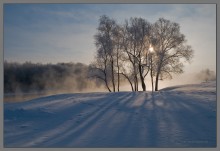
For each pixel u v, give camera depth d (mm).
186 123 15227
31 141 12836
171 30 39656
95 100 23219
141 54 40188
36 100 25156
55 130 14719
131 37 39438
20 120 17266
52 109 19734
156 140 12383
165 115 17125
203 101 20375
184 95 23906
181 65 40562
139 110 18750
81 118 17172
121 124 15406
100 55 39969
